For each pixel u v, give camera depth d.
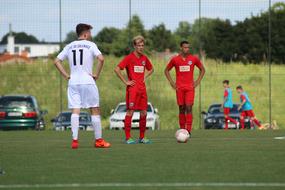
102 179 23.61
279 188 21.25
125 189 21.28
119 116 73.31
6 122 74.44
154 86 100.19
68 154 32.81
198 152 33.66
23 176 24.52
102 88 100.12
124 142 42.25
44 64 111.12
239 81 107.81
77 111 36.72
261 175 24.39
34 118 75.12
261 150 34.84
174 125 93.62
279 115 102.56
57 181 23.17
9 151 35.00
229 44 126.88
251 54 121.56
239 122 80.00
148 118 72.38
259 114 102.75
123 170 26.12
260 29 119.44
